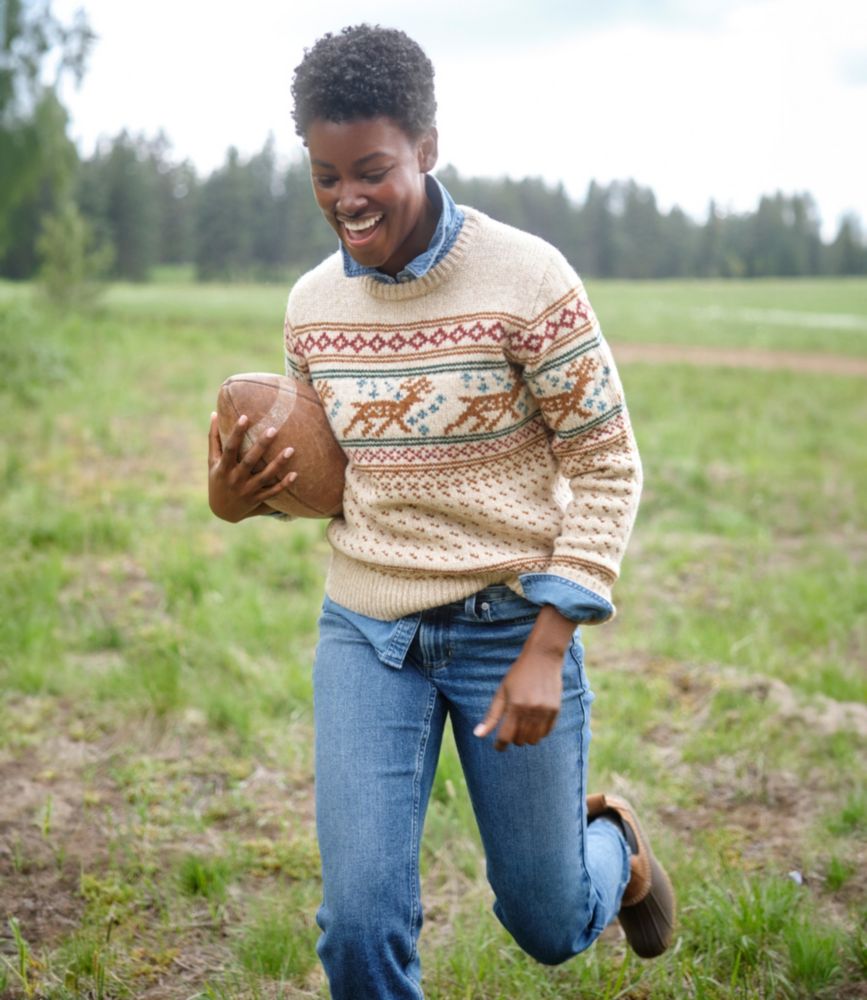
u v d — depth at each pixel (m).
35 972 3.02
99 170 87.75
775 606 6.41
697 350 26.66
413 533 2.37
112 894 3.40
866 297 62.50
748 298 60.31
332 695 2.39
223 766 4.29
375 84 2.12
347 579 2.48
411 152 2.21
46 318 21.69
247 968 3.07
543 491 2.40
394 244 2.24
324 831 2.29
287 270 97.06
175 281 94.81
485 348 2.24
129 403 12.76
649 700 4.92
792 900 3.30
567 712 2.40
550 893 2.44
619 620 6.21
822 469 10.95
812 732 4.61
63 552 6.98
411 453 2.31
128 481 9.09
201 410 12.78
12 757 4.30
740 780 4.25
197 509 8.12
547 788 2.37
